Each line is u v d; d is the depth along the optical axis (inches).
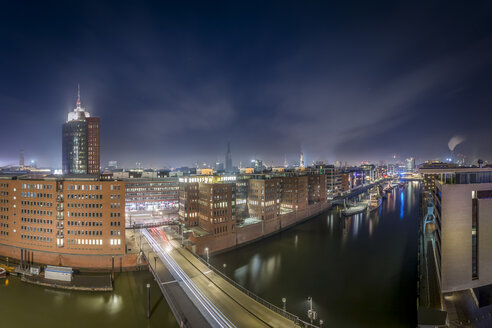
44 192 3595.0
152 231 4665.4
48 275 3203.7
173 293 2487.7
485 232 2527.1
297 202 6579.7
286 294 3004.4
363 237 5349.4
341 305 2778.1
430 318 2079.2
